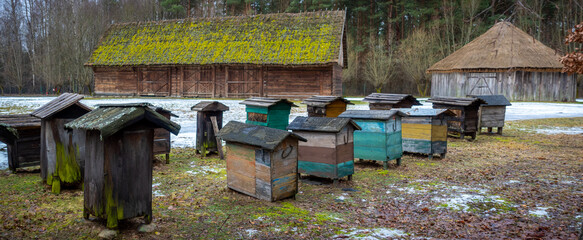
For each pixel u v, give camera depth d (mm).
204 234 4629
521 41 34031
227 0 50781
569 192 6965
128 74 32719
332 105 11711
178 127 4688
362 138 8766
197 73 31219
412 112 10031
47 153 6094
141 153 4555
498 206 6148
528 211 5910
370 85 53156
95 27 44219
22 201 5633
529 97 32719
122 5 56000
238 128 6531
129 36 34219
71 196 5945
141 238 4414
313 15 30938
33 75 49125
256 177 6137
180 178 7402
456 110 13250
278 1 55406
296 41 29156
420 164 9344
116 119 4113
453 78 35656
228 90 30516
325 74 28188
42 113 6133
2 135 6973
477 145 12273
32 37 50688
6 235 4352
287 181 6180
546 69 31734
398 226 5219
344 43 31969
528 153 10930
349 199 6438
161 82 31984
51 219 4895
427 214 5754
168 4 51562
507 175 8297
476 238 4832
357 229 5023
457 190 7086
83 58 40562
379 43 47969
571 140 13312
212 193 6441
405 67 46469
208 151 10094
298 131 7559
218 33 32031
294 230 4859
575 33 8578
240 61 28438
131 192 4496
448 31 44188
